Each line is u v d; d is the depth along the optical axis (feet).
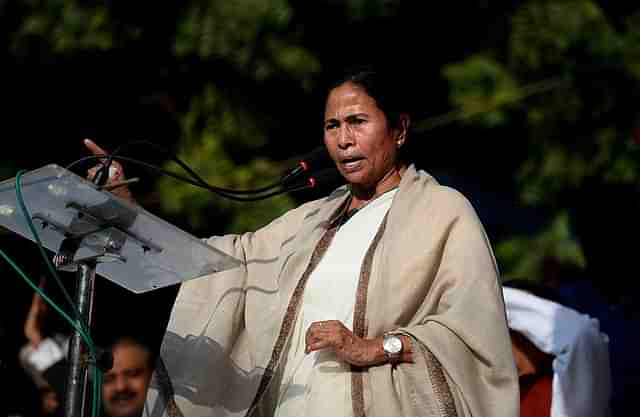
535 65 102.01
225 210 91.25
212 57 93.86
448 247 43.14
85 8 93.76
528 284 62.64
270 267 46.85
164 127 98.22
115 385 61.11
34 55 94.07
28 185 37.76
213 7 93.15
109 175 43.78
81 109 98.37
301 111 97.40
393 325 42.37
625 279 79.30
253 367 45.14
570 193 102.63
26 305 79.97
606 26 102.53
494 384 41.01
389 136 45.44
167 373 45.50
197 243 39.11
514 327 59.47
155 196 91.86
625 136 101.81
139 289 44.16
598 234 101.35
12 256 80.02
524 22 102.12
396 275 42.75
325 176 45.98
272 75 93.97
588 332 59.16
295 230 47.16
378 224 44.78
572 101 101.76
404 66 102.83
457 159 106.52
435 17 102.73
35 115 98.22
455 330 41.29
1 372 67.26
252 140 95.50
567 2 102.63
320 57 98.22
